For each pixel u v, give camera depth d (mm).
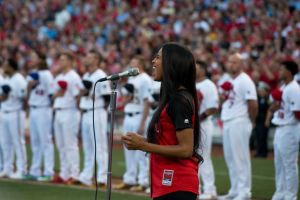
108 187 11891
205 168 21750
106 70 40094
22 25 54625
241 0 46406
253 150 33625
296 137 19703
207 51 36188
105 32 50000
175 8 49688
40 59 26078
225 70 32875
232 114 20984
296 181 19797
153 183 11023
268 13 43750
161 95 11031
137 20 49281
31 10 57656
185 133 10586
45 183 25266
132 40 44781
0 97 26766
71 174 25359
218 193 22797
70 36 51000
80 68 34594
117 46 46531
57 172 27922
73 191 23078
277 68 31391
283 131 19828
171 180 10742
